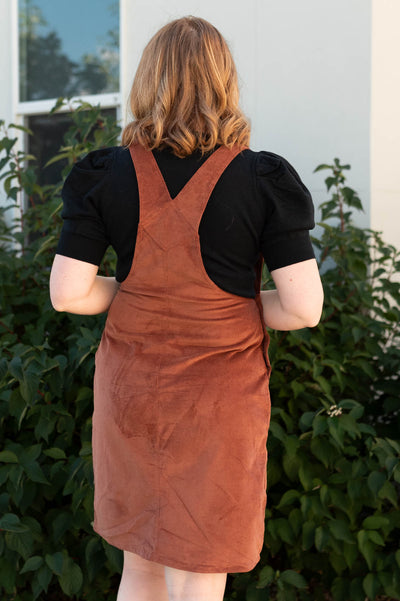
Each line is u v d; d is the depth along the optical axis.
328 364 2.27
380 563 2.10
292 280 1.39
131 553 1.57
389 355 2.51
